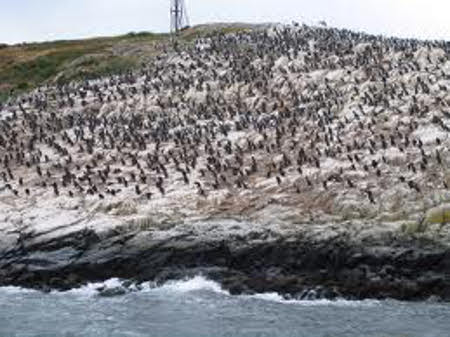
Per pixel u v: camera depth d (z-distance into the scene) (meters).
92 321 31.78
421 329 28.38
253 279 35.72
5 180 50.59
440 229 34.44
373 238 34.81
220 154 49.06
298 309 32.28
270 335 28.45
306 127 49.97
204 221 39.47
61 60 92.12
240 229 37.62
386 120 47.12
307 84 57.19
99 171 48.28
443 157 40.44
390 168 41.00
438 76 51.47
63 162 52.84
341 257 34.62
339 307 32.38
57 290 38.53
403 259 33.50
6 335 29.95
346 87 54.72
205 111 57.50
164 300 34.81
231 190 43.53
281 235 36.53
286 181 42.94
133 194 44.59
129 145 53.84
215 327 29.92
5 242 41.41
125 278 38.19
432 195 37.31
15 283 39.81
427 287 32.88
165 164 49.12
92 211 43.47
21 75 89.75
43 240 40.81
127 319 31.89
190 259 37.44
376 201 38.25
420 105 47.75
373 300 33.31
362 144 44.66
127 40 97.50
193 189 44.31
